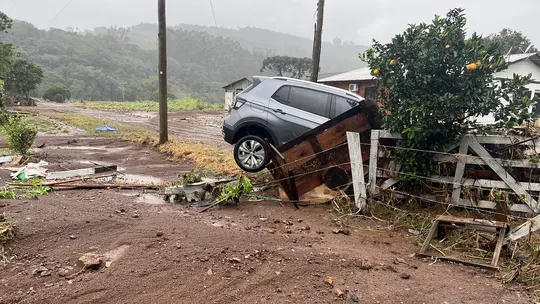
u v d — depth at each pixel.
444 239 4.88
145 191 6.76
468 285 3.76
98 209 5.27
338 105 7.44
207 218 5.39
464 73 5.54
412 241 4.91
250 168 7.82
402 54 5.84
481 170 5.89
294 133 7.50
